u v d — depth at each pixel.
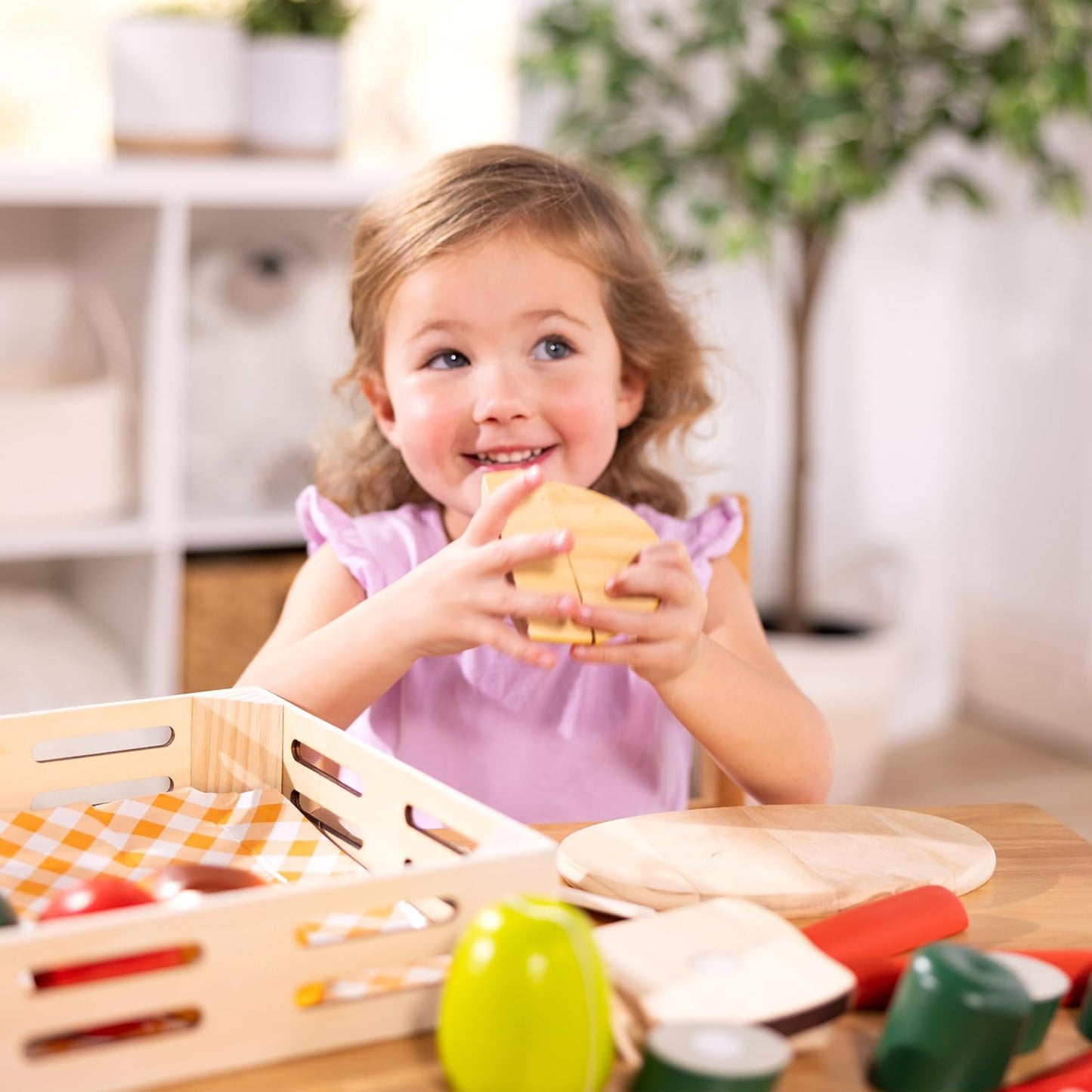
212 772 0.87
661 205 2.62
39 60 2.56
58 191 2.12
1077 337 2.91
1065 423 2.96
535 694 1.20
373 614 0.97
